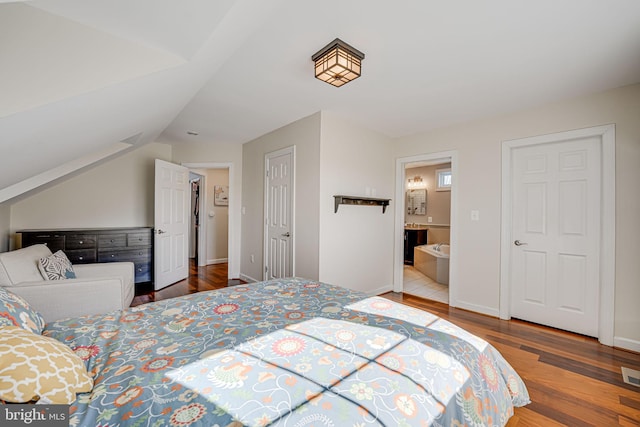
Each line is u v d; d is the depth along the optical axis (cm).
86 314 200
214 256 600
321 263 313
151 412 73
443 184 609
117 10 119
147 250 395
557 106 271
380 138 384
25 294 186
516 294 303
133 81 146
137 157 436
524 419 149
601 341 245
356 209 354
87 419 70
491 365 121
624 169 238
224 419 70
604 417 151
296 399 77
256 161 430
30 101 116
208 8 119
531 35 175
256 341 112
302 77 236
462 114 311
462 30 172
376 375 89
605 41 179
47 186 345
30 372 74
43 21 118
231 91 263
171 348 107
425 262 513
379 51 195
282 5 151
